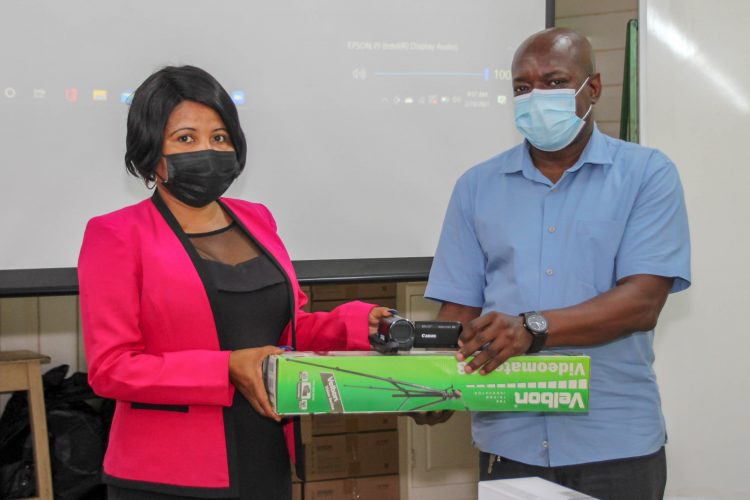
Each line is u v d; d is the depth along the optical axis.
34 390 2.70
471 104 2.71
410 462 3.32
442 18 2.68
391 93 2.65
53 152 2.42
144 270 1.39
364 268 2.64
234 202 1.60
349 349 1.50
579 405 1.32
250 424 1.44
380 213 2.65
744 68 2.66
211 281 1.41
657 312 1.64
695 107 2.66
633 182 1.70
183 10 2.49
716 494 2.67
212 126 1.44
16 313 3.16
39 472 2.69
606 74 3.38
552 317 1.50
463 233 1.85
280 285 1.51
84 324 1.39
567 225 1.73
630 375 1.69
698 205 2.66
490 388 1.30
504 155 1.85
